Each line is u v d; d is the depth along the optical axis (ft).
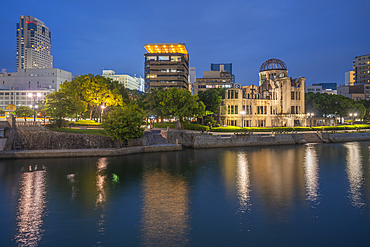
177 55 523.29
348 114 369.30
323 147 235.20
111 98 265.95
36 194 101.91
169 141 229.66
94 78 261.85
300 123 314.55
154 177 129.08
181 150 215.31
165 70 518.78
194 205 92.32
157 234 71.20
